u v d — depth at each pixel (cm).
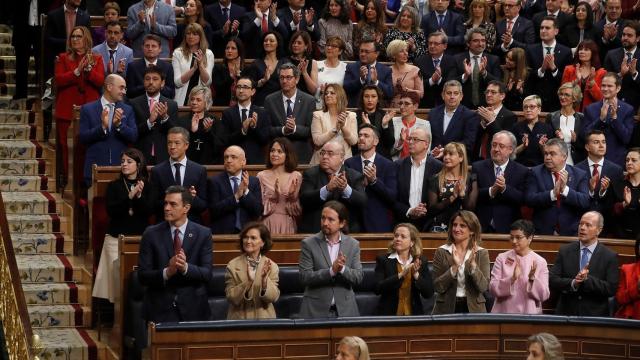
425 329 2831
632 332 2862
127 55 4091
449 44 4434
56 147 3916
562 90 3853
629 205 3453
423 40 4359
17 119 4306
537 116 3766
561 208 3453
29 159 4088
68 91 3888
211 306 3066
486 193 3419
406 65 4106
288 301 3119
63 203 3828
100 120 3559
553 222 3444
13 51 4772
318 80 4047
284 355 2739
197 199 3256
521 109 4197
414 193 3438
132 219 3256
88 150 3525
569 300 3142
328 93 3678
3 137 4200
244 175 3262
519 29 4488
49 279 3519
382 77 4066
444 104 3994
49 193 3944
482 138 3794
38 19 4428
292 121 3662
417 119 3756
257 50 4394
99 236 3406
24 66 4403
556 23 4384
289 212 3372
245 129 3631
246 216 3316
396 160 3619
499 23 4528
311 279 2952
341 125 3631
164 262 2925
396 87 4053
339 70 4069
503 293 3038
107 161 3522
